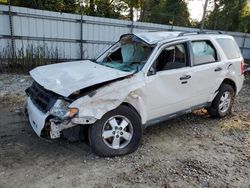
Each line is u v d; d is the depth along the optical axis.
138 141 3.99
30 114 3.86
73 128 3.58
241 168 3.78
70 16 11.66
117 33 13.18
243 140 4.75
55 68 4.28
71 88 3.42
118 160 3.78
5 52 10.09
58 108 3.40
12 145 4.05
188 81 4.57
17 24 10.48
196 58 4.80
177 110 4.60
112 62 4.81
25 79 8.71
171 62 4.36
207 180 3.43
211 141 4.63
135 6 21.00
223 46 5.52
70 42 11.98
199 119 5.68
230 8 22.69
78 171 3.46
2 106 5.82
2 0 13.69
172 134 4.82
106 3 18.72
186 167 3.72
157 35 4.75
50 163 3.61
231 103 5.86
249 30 22.41
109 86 3.60
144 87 3.91
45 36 11.27
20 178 3.25
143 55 4.35
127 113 3.81
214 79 5.14
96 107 3.48
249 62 18.34
